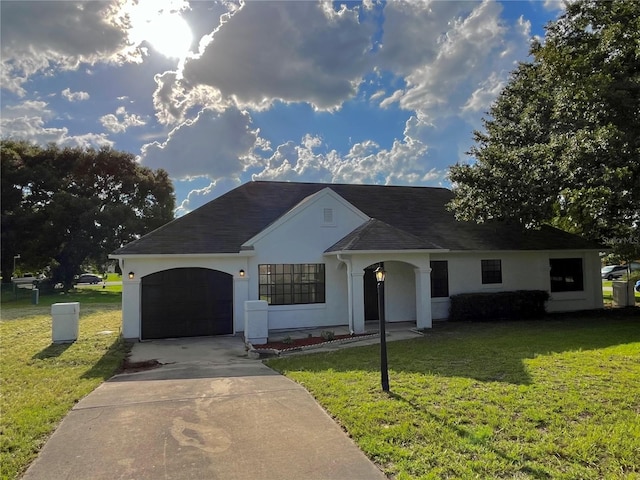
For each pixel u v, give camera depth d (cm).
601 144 1170
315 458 449
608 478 388
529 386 663
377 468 423
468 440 471
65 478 421
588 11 1430
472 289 1675
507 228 1855
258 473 420
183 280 1380
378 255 1371
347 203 1546
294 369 857
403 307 1609
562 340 1094
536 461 424
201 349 1157
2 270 3841
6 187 3684
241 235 1502
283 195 1788
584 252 1870
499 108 2058
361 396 639
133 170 4334
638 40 1151
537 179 1427
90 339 1301
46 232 3597
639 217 1398
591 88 1261
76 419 583
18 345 1201
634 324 1411
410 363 860
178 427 546
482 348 1005
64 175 4128
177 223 1499
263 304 1205
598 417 530
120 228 3881
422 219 1802
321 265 1523
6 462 453
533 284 1767
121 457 463
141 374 863
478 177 1608
